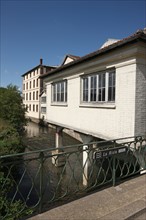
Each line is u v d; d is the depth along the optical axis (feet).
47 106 42.19
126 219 10.37
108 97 24.63
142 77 21.12
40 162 11.25
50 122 40.47
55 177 26.96
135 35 19.42
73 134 72.84
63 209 11.14
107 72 24.84
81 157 35.88
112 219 10.23
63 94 35.76
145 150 18.29
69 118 33.12
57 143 44.83
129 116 21.39
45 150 11.37
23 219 10.36
